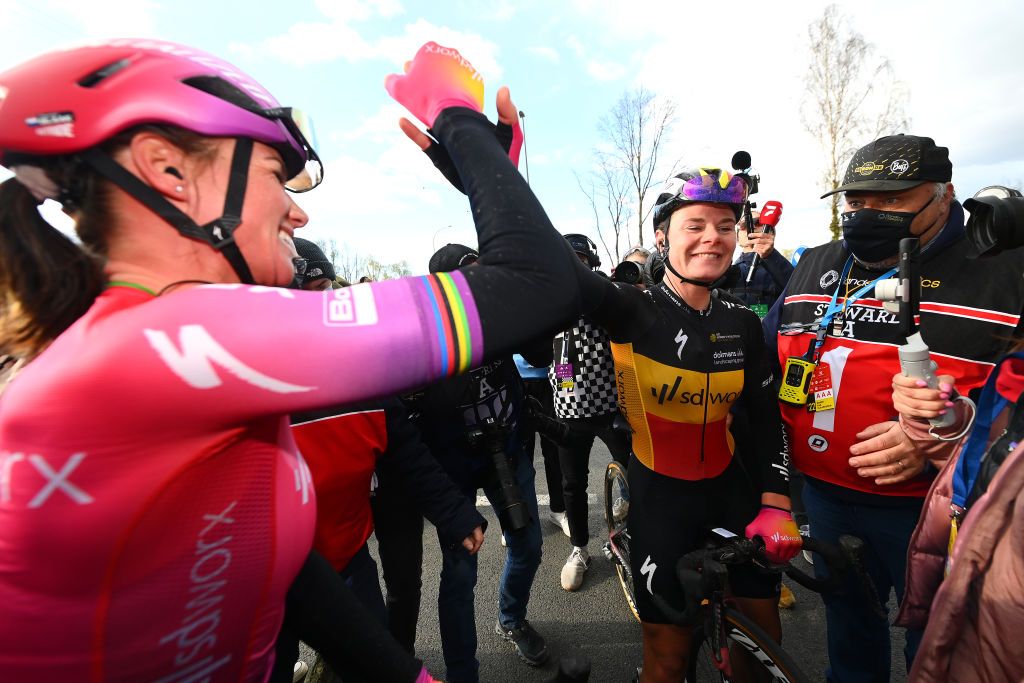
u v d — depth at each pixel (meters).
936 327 1.39
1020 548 0.68
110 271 0.51
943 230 1.41
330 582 0.89
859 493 1.53
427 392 1.71
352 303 0.50
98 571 0.45
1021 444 0.71
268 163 0.57
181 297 0.46
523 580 1.99
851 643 1.58
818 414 1.58
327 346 0.47
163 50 0.52
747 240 3.44
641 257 3.81
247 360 0.44
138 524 0.45
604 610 2.39
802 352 1.66
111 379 0.41
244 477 0.53
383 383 0.50
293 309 0.48
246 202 0.54
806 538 1.33
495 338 0.54
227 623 0.59
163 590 0.50
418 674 0.92
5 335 0.51
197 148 0.52
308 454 1.23
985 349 1.33
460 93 0.70
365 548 1.48
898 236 1.40
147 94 0.48
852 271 1.58
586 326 2.01
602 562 2.79
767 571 1.34
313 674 1.44
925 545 1.08
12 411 0.42
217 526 0.52
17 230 0.49
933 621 0.85
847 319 1.53
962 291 1.37
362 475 1.35
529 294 0.56
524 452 2.05
